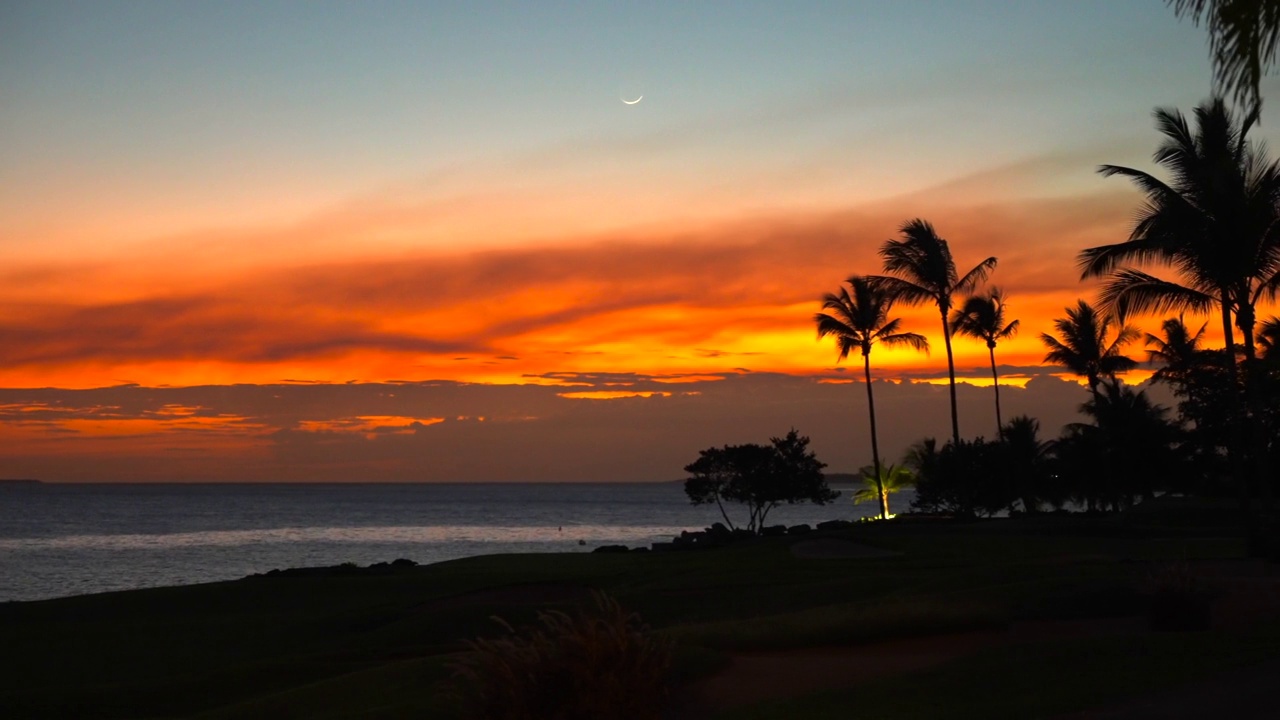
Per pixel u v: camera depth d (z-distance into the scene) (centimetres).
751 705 1363
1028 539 3875
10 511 17288
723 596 2870
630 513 19125
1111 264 3072
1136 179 2988
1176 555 2983
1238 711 1033
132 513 16738
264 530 11525
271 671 2330
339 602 3572
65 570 6512
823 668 1582
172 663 2728
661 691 1239
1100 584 2047
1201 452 6169
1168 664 1306
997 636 1762
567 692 1169
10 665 2720
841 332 6084
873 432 6047
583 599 3147
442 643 2672
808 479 6378
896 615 1822
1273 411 5034
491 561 4853
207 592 3778
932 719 1166
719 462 6438
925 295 5278
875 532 4425
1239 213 2750
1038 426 6956
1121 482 6475
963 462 6062
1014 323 6525
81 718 2023
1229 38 816
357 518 15388
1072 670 1330
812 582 2967
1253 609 1792
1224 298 2922
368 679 1809
